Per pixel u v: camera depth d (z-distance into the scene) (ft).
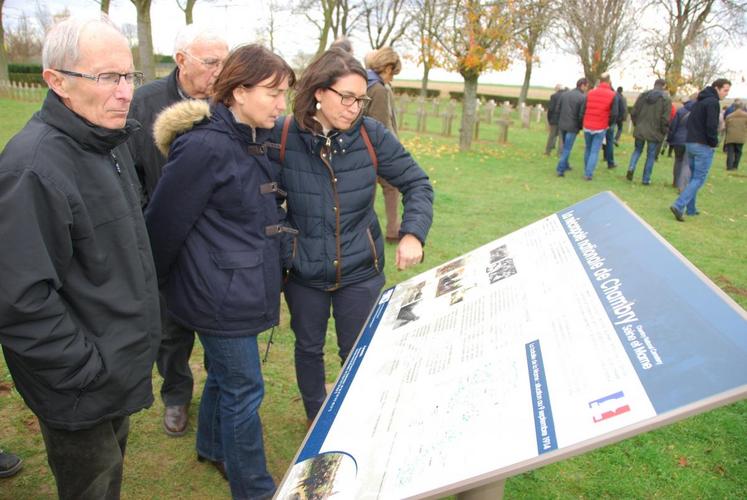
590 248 5.10
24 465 8.37
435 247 18.90
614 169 38.63
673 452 9.11
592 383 3.53
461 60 40.65
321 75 6.95
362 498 3.71
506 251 6.19
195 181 6.34
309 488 4.10
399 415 4.32
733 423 9.89
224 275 6.65
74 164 5.07
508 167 36.99
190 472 8.46
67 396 5.27
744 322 3.32
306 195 7.61
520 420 3.59
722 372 3.10
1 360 11.00
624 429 3.12
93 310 5.36
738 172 43.01
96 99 5.03
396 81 206.90
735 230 23.88
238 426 6.99
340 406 4.93
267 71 6.24
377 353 5.54
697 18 74.69
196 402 10.14
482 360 4.41
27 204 4.69
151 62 45.27
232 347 6.79
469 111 42.78
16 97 64.44
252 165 6.66
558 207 25.45
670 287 3.92
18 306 4.69
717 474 8.64
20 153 4.76
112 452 5.85
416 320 5.75
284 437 9.32
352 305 8.23
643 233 4.74
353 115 7.14
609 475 8.55
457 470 3.50
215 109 6.51
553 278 5.03
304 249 7.84
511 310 4.90
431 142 46.60
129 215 5.62
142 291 5.72
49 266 4.82
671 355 3.38
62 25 4.94
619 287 4.29
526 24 40.68
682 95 76.84
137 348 5.66
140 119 8.30
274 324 7.12
